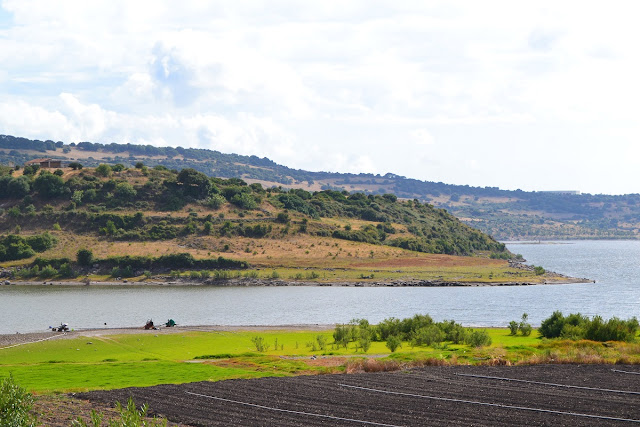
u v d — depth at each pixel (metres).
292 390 46.16
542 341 76.62
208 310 128.75
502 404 40.94
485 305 134.50
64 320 114.62
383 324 87.38
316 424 36.91
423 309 129.12
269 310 128.50
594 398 42.16
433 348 73.50
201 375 54.91
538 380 48.59
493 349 66.62
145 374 55.78
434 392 44.81
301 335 89.38
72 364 63.25
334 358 66.94
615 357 58.38
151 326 95.31
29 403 28.22
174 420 38.09
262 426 36.56
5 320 114.50
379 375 52.38
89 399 43.97
